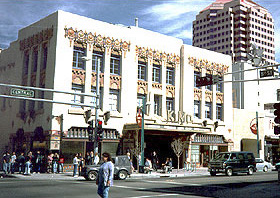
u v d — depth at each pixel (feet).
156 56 116.47
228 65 139.95
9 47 118.62
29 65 105.50
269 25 475.72
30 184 60.18
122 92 106.22
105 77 102.94
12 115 109.91
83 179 74.33
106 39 104.12
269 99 179.22
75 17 98.17
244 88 163.53
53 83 92.48
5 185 57.52
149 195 46.29
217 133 131.54
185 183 65.62
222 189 55.16
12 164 87.15
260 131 152.25
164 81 117.91
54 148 90.68
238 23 446.19
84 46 99.76
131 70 109.29
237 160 90.68
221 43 453.99
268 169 125.29
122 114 105.09
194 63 126.41
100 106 102.06
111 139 101.65
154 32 117.29
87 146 97.25
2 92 114.52
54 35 95.25
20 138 103.96
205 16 476.54
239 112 142.20
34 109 100.32
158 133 107.86
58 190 51.37
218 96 135.33
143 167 91.91
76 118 95.40
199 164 123.75
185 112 116.67
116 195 45.96
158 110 116.57
